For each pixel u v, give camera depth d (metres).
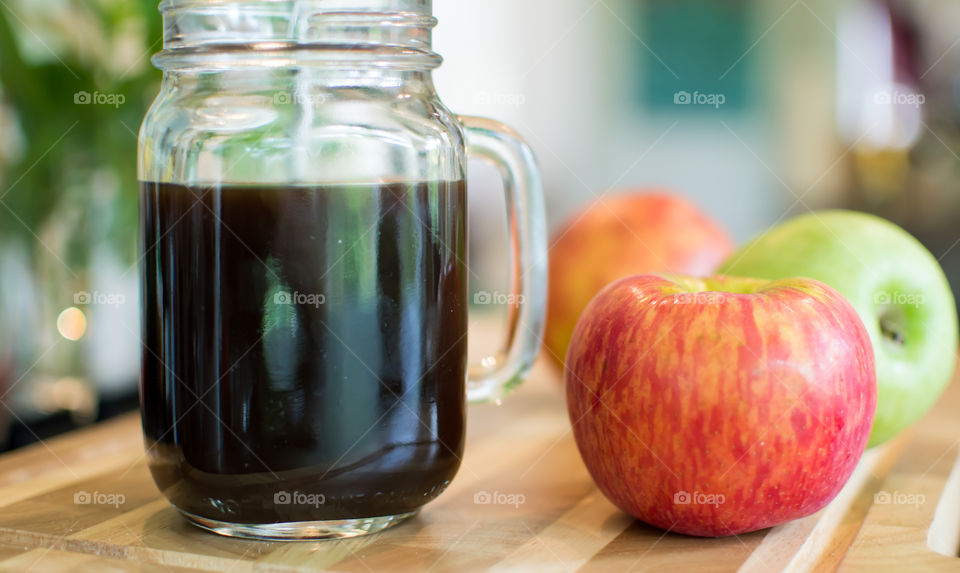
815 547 0.44
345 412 0.42
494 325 0.75
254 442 0.42
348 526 0.44
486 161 0.50
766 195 2.13
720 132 2.13
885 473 0.51
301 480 0.42
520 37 2.03
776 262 0.50
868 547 0.44
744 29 2.08
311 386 0.42
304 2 0.43
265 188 0.42
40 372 0.74
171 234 0.43
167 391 0.43
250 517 0.43
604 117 2.14
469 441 0.54
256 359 0.42
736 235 2.15
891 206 1.50
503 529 0.45
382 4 0.43
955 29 1.56
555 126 2.10
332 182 0.42
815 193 1.66
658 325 0.43
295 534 0.43
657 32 2.10
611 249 0.57
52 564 0.43
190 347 0.43
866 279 0.49
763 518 0.44
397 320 0.43
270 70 0.42
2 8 0.72
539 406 0.59
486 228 1.61
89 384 0.75
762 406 0.42
